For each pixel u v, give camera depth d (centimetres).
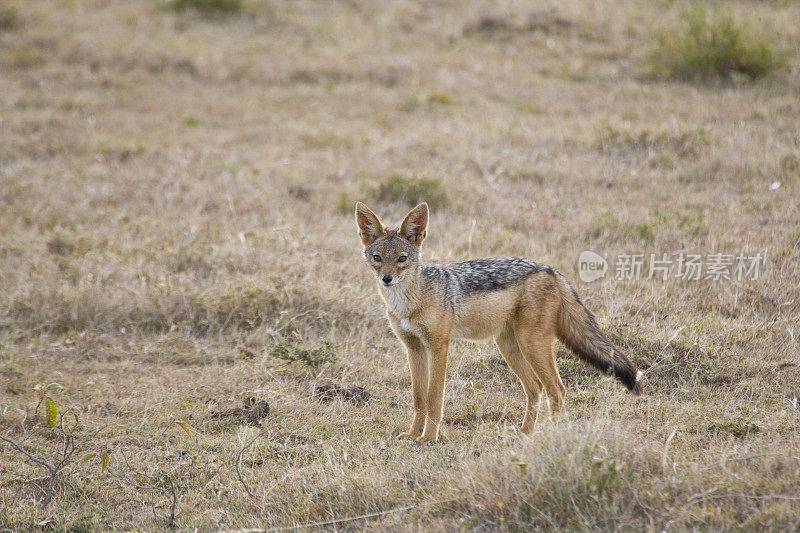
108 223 1806
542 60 3098
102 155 2291
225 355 1252
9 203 1931
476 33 3488
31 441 984
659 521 650
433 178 1939
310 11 3869
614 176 1952
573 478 702
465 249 1549
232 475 867
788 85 2547
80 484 871
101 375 1193
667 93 2603
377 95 2850
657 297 1295
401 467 820
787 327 1157
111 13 3728
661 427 897
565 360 1135
